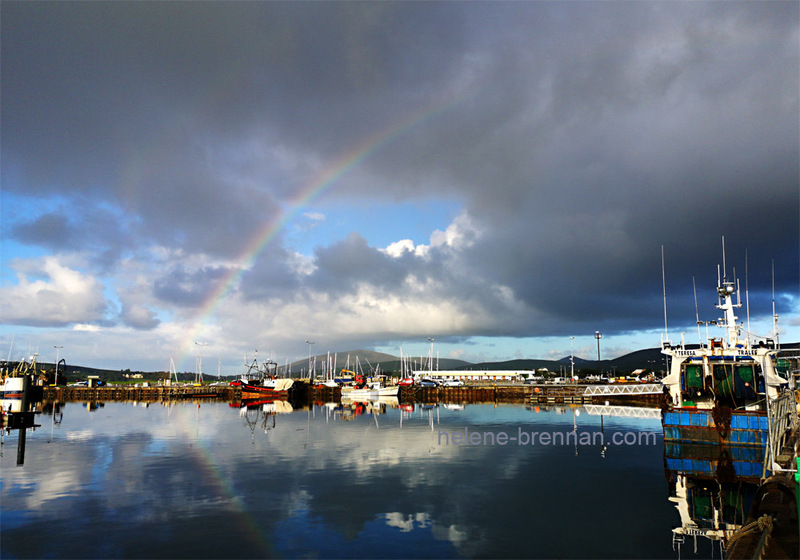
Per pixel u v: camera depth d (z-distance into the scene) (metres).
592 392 132.50
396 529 24.34
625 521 25.34
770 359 42.00
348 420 80.12
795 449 26.52
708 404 43.59
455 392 153.00
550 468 38.25
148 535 23.61
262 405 133.62
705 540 22.61
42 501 29.36
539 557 20.86
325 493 31.03
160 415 94.19
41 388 110.12
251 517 26.27
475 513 26.78
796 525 16.22
